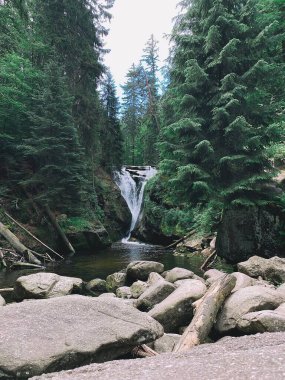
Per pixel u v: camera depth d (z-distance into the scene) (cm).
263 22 1402
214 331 617
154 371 331
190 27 1552
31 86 2169
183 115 1491
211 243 1808
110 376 328
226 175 1409
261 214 1354
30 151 1888
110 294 998
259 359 328
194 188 1330
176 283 955
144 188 3341
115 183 3347
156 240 2619
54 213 2175
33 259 1620
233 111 1362
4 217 1862
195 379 291
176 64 1538
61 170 1908
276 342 461
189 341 546
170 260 1708
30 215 1997
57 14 2452
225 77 1320
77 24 2562
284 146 1442
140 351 520
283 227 1305
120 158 3484
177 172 1412
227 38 1433
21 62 2103
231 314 611
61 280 1032
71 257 1911
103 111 3072
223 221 1451
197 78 1388
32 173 2105
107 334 496
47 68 2045
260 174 1340
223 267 1384
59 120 1966
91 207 2659
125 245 2572
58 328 495
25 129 2098
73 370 383
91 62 2555
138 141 5559
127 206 3312
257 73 1348
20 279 1002
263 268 1098
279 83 1405
